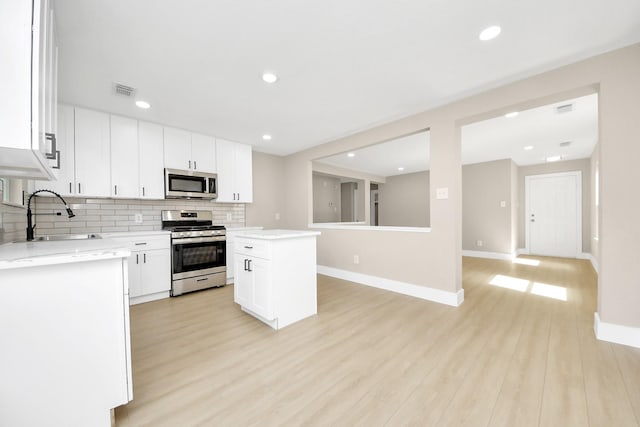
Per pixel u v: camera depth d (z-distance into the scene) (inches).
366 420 49.8
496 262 208.7
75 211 117.5
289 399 55.8
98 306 47.1
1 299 39.5
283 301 91.9
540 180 239.9
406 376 63.3
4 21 35.9
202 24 64.2
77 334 45.3
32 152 39.7
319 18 62.9
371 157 216.8
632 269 74.4
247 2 57.5
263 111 118.3
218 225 160.6
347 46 73.7
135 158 125.0
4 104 35.8
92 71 84.1
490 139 164.4
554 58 79.5
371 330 88.7
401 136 131.6
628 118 73.9
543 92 87.4
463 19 63.5
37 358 42.2
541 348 75.4
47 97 47.3
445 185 113.2
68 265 44.3
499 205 227.6
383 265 139.3
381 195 319.0
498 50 75.7
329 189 312.5
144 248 119.2
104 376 47.7
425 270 121.5
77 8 57.5
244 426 48.6
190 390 58.8
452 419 49.8
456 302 111.3
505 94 95.6
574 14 61.7
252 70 85.2
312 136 155.3
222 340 82.4
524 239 247.8
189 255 132.1
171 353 74.6
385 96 104.1
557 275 163.3
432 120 116.6
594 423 48.4
